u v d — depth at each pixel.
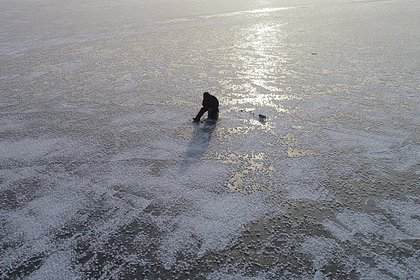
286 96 8.34
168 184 5.30
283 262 3.97
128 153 6.16
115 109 7.93
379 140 6.32
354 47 12.52
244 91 8.71
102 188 5.26
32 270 3.94
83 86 9.41
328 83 9.11
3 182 5.47
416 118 7.07
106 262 4.03
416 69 9.95
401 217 4.54
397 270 3.80
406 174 5.36
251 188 5.15
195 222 4.55
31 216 4.75
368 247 4.12
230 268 3.91
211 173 5.52
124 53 12.56
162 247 4.21
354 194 4.98
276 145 6.24
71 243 4.30
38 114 7.79
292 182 5.26
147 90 8.99
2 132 7.03
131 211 4.79
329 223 4.49
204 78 9.73
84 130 7.01
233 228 4.44
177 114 7.57
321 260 3.97
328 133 6.61
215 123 7.11
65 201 5.02
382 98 8.08
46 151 6.30
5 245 4.29
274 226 4.47
